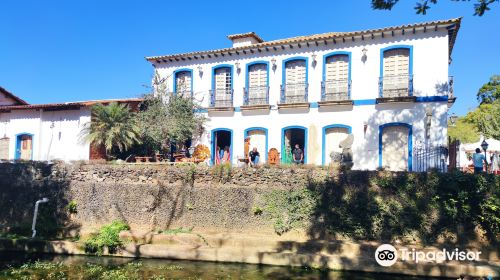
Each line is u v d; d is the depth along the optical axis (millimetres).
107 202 14656
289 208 13047
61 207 15062
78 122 18375
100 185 14828
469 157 20578
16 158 19359
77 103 18016
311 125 18094
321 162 17781
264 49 19250
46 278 10633
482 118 25047
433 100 16172
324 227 12586
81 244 13062
